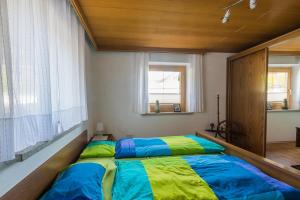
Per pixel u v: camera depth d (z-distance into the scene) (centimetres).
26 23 92
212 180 128
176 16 209
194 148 205
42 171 116
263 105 281
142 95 326
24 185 95
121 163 164
